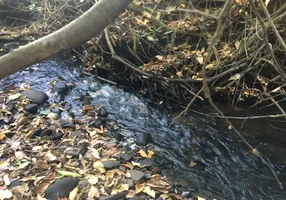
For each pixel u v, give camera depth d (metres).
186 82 4.68
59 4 6.64
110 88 5.23
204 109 4.64
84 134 4.14
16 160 3.62
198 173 3.66
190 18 4.98
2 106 4.60
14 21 6.95
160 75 4.82
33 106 4.56
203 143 4.10
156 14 5.22
